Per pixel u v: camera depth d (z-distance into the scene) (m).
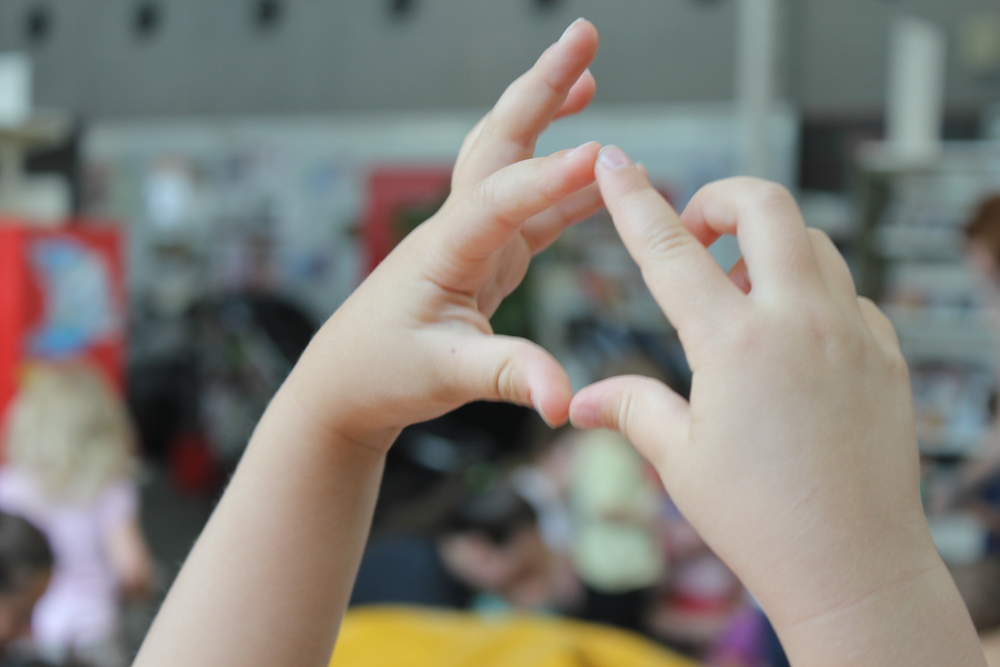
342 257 5.66
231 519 0.40
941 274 3.14
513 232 0.36
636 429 0.31
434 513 1.62
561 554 1.97
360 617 1.03
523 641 0.95
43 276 2.89
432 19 5.62
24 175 3.27
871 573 0.27
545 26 5.37
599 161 0.33
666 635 2.05
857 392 0.29
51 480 2.21
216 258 5.82
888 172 3.21
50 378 2.33
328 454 0.39
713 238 0.36
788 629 0.28
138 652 0.40
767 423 0.28
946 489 2.16
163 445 5.70
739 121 4.83
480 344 0.35
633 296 4.61
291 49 5.93
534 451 2.20
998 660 0.69
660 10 5.05
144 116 6.27
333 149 5.73
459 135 5.56
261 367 5.09
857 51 4.55
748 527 0.28
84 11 6.39
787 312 0.30
